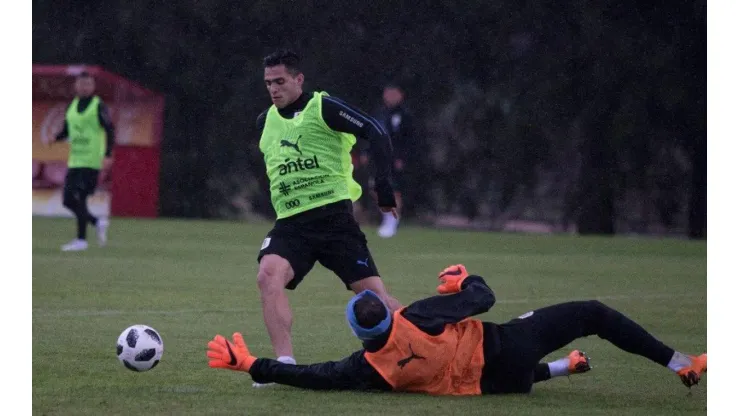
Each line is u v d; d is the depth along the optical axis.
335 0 102.06
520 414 21.05
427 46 101.31
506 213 101.38
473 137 101.25
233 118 105.69
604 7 97.12
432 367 22.33
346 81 102.44
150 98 102.44
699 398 23.55
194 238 76.94
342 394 22.72
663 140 96.94
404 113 80.75
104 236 67.38
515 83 99.75
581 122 98.00
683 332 35.19
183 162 106.25
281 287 25.11
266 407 21.50
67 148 99.00
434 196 102.44
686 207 97.56
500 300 43.44
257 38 104.38
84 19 106.19
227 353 22.73
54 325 34.19
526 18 98.38
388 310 22.36
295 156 25.78
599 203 98.06
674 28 95.56
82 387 23.81
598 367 27.75
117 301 40.88
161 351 24.72
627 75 96.44
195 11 104.38
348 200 26.22
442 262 61.12
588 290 47.75
